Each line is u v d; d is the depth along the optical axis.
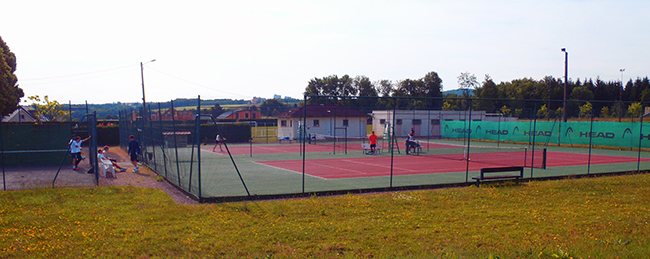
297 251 7.64
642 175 18.03
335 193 13.62
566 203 12.13
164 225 9.33
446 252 7.45
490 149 33.75
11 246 7.72
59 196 12.34
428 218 10.16
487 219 10.11
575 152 30.59
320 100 74.56
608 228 9.21
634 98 83.81
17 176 17.55
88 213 10.34
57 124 22.38
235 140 44.28
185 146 13.96
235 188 14.62
